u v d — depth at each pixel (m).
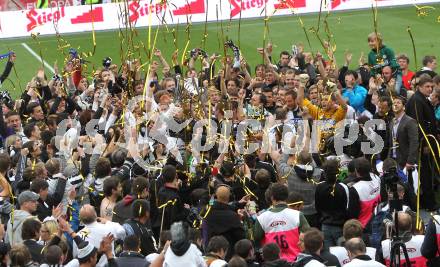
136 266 25.58
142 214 28.72
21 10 79.81
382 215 30.98
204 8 79.56
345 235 27.22
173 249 25.08
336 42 73.44
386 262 27.92
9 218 30.69
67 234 28.06
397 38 73.81
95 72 51.00
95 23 80.00
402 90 46.75
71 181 33.50
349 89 44.75
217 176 32.50
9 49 73.44
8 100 47.62
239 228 29.03
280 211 28.84
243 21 80.69
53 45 76.19
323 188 30.94
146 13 78.44
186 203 32.94
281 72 50.69
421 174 37.22
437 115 39.19
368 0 82.75
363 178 31.08
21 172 35.03
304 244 25.94
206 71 48.47
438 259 27.61
